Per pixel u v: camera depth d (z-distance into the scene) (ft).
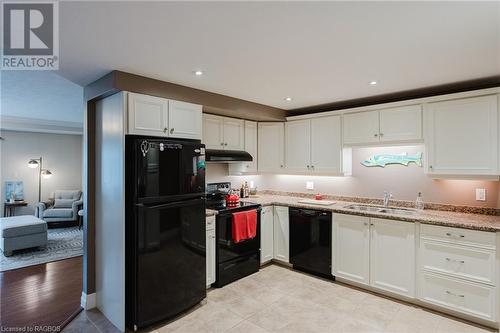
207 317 8.75
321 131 12.88
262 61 7.55
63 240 17.90
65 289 10.90
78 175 24.90
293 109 13.97
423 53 7.02
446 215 9.62
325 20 5.39
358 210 10.91
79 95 12.80
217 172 13.92
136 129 8.35
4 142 21.58
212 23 5.48
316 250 11.71
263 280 11.51
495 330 7.93
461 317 8.54
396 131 10.71
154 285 8.21
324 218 11.44
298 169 13.66
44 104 14.66
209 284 10.46
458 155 9.31
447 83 9.52
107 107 8.80
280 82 9.45
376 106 11.18
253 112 12.44
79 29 5.67
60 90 11.91
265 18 5.30
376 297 9.96
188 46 6.56
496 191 9.34
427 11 5.08
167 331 8.05
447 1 4.77
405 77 8.89
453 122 9.41
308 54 7.09
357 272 10.57
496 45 6.54
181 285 8.88
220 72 8.39
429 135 9.91
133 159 8.05
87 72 8.18
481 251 8.05
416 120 10.23
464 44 6.50
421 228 9.11
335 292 10.37
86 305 9.32
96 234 9.44
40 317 8.83
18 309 9.34
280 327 8.18
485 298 8.02
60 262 13.93
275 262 13.66
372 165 12.17
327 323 8.36
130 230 8.09
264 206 12.78
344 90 10.42
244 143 13.71
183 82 9.38
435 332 7.89
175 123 9.34
